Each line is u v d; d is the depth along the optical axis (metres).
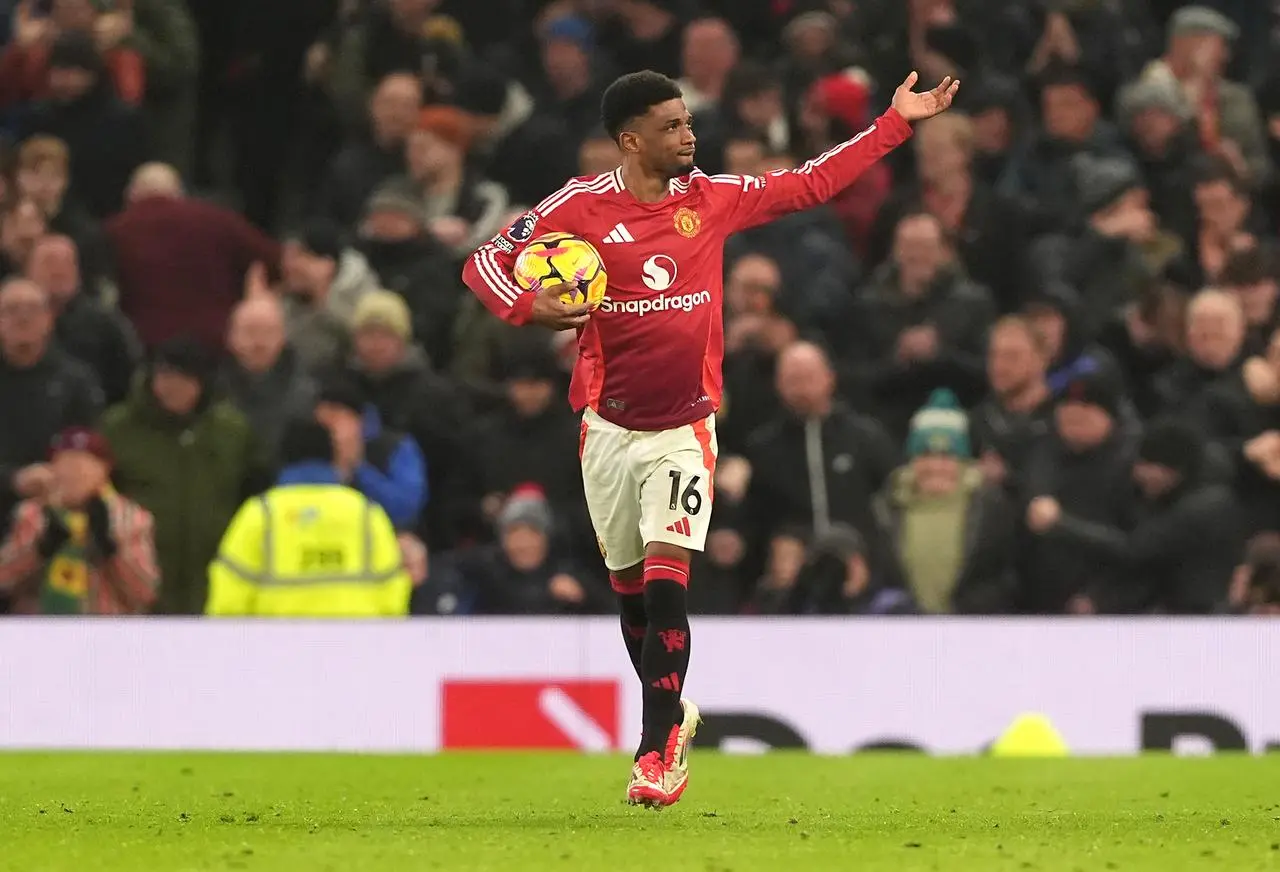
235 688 32.31
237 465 35.81
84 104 44.09
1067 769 26.78
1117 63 47.28
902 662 32.16
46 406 36.72
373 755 29.56
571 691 32.16
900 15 47.41
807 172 20.55
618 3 46.94
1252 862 15.46
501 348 39.47
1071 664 32.03
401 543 35.22
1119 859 15.60
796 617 32.22
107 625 32.47
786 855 15.72
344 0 49.25
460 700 32.19
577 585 35.22
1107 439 35.50
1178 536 34.09
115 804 21.20
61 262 39.31
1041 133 45.38
